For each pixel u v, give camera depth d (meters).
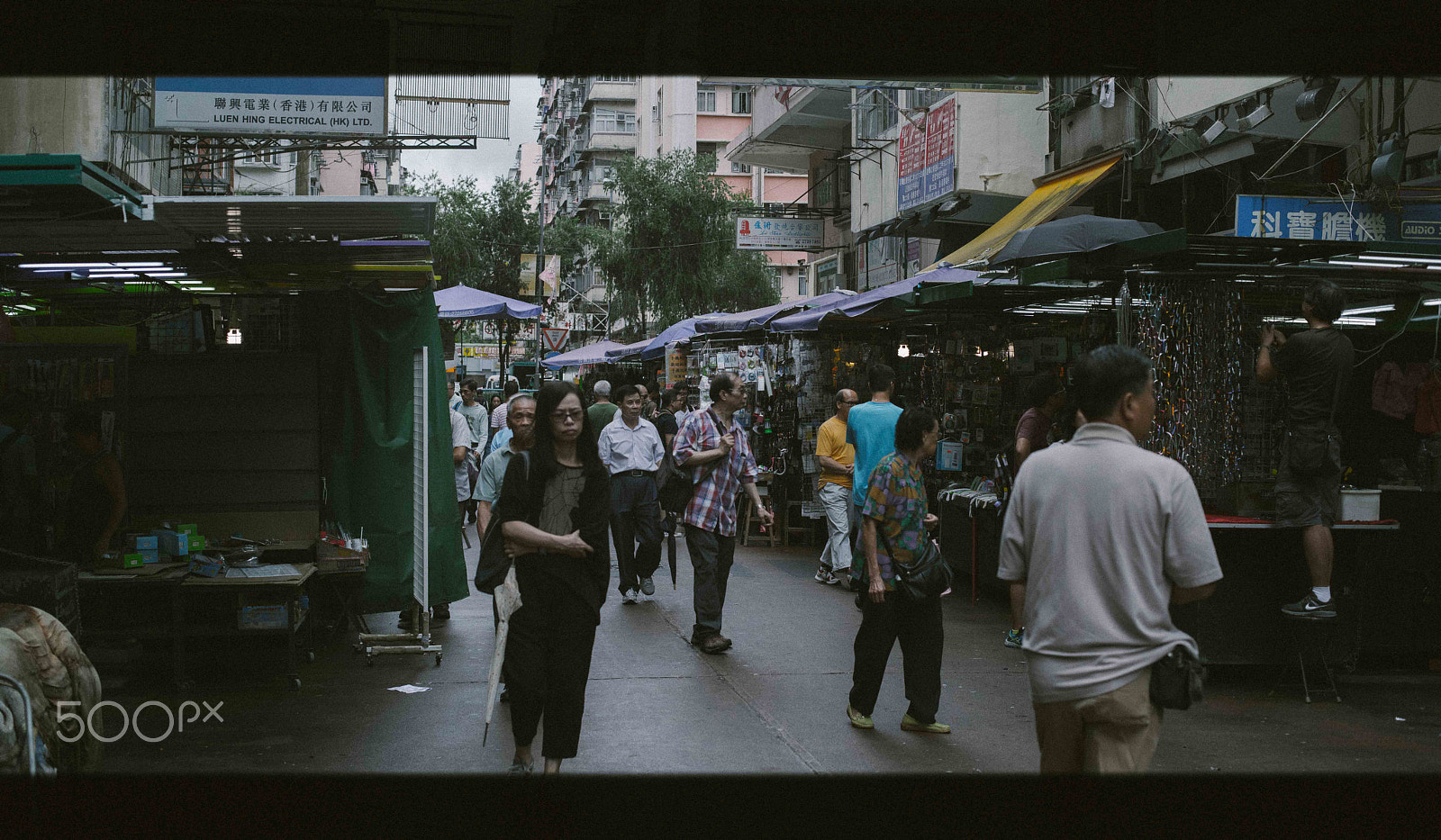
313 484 8.06
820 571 10.95
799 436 13.75
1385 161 8.78
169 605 7.34
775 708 6.22
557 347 27.08
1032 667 3.20
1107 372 3.19
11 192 5.64
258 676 7.03
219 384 7.99
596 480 4.76
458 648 7.94
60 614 4.71
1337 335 6.34
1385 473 8.09
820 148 26.41
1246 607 6.84
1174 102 11.97
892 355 13.75
